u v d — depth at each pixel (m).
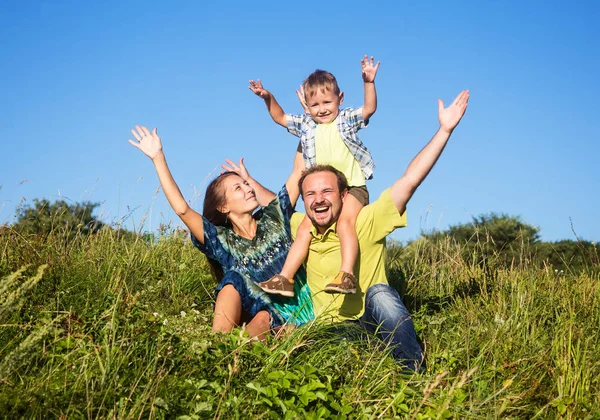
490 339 5.11
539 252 8.08
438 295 6.58
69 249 6.70
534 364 4.69
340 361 4.43
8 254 5.77
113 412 3.42
